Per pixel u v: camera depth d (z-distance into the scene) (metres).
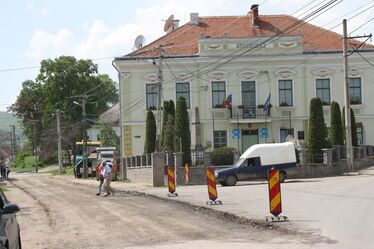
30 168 113.62
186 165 39.16
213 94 54.50
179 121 40.94
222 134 54.47
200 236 14.23
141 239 14.15
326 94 54.88
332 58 54.59
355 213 16.64
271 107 54.31
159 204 24.17
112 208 23.28
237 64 54.44
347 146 42.25
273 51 54.34
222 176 35.19
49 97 91.62
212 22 59.50
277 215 15.97
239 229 15.28
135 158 48.03
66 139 92.00
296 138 54.41
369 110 54.97
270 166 35.75
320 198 21.83
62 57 91.75
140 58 53.97
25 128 105.25
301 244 12.04
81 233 16.02
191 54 54.88
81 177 66.31
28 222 19.70
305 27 58.75
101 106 99.75
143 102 54.41
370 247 11.12
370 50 54.88
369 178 34.56
